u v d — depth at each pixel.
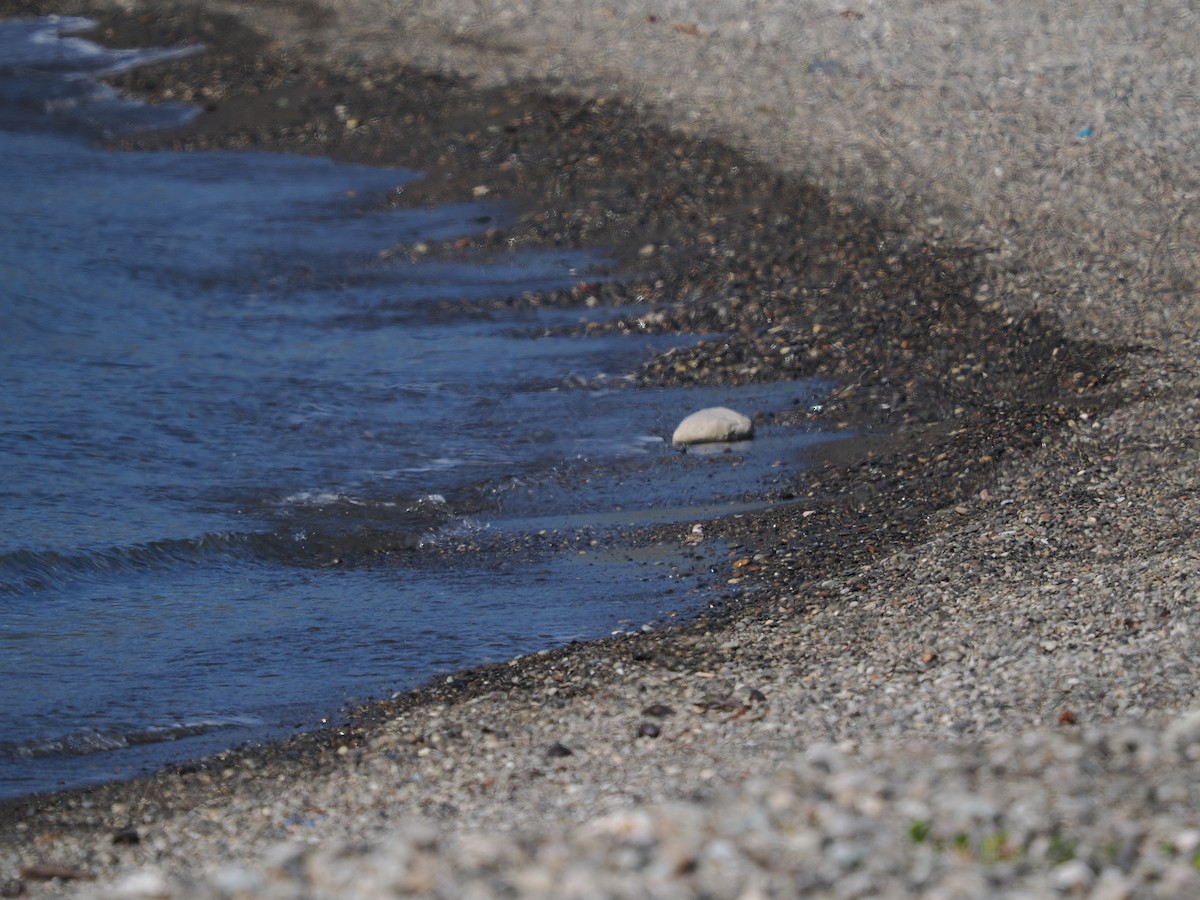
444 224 90.31
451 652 39.59
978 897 19.11
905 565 43.22
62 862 28.55
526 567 46.44
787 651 37.47
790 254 78.81
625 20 120.06
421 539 49.31
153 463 55.66
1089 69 100.12
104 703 36.78
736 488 53.09
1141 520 44.62
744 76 105.81
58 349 68.88
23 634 41.22
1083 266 72.81
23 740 34.75
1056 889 19.38
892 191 85.12
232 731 35.19
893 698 32.41
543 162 96.50
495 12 125.12
